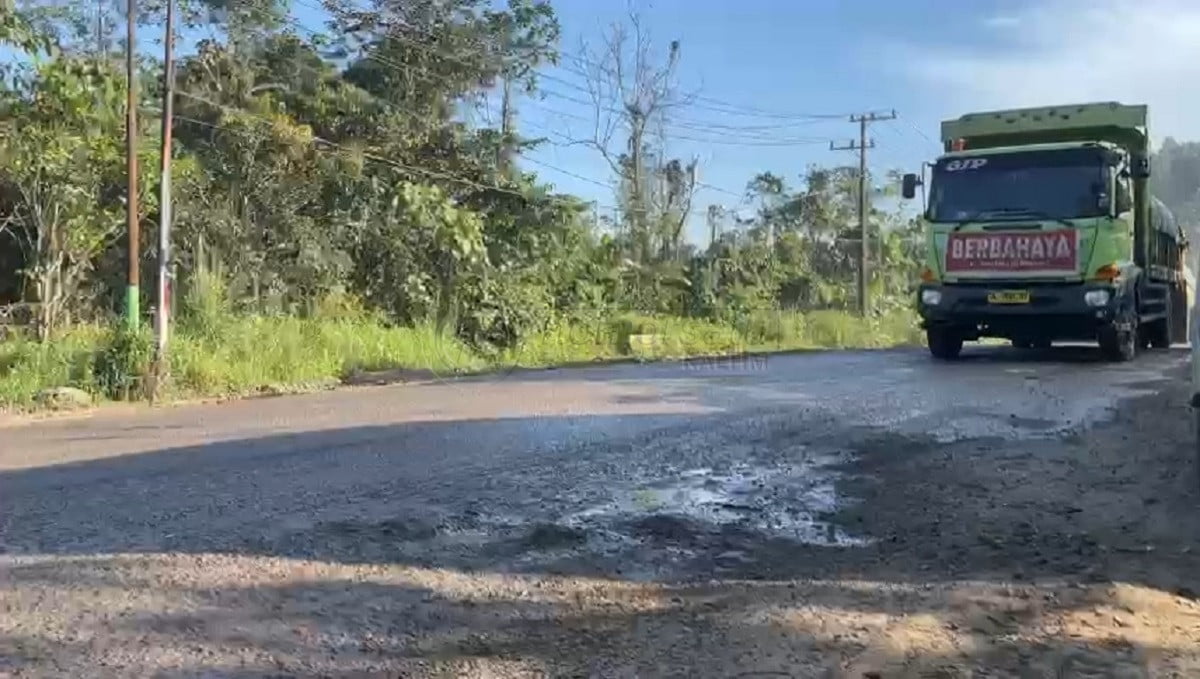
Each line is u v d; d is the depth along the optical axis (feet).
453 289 73.82
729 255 122.31
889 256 156.04
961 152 48.93
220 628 13.66
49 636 13.35
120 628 13.65
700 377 44.78
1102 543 17.29
